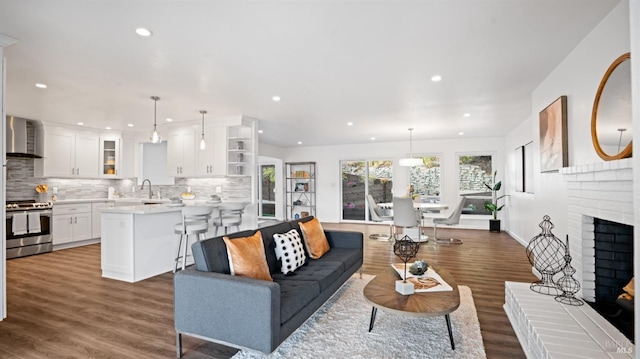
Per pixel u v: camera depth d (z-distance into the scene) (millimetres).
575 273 2656
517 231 6410
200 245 2400
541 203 3895
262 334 2004
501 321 2758
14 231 5191
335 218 9320
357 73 3385
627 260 2416
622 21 2139
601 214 2268
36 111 5035
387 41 2652
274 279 2766
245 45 2709
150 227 4156
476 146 7910
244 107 4797
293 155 9859
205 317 2160
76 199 6570
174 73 3354
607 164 2105
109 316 2889
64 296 3402
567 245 2863
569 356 1745
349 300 3236
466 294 3385
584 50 2643
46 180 6336
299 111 5074
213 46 2723
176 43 2660
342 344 2371
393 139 8195
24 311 3000
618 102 2145
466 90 3984
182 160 5891
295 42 2660
